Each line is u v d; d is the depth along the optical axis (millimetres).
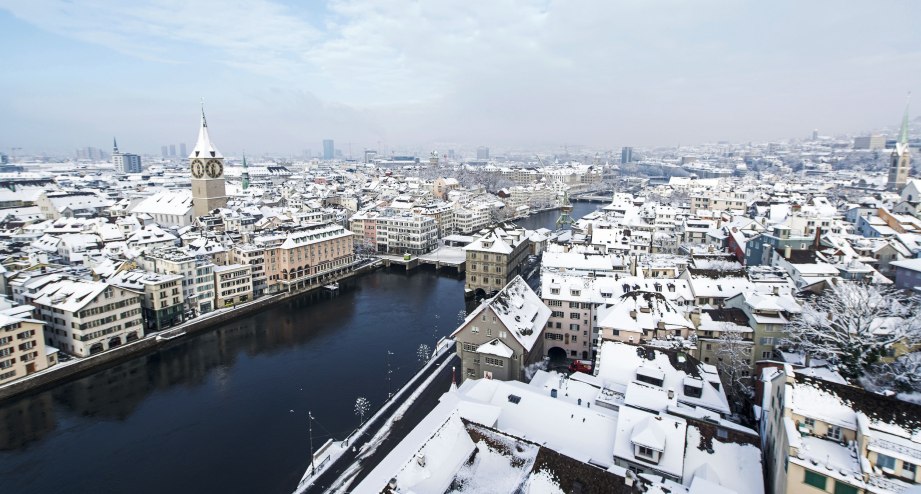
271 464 88188
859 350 82750
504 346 100500
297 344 142750
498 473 55531
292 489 81500
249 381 119688
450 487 53844
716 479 58000
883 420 51062
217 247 184625
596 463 59906
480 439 60406
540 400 72250
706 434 63250
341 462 85562
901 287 123125
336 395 112125
